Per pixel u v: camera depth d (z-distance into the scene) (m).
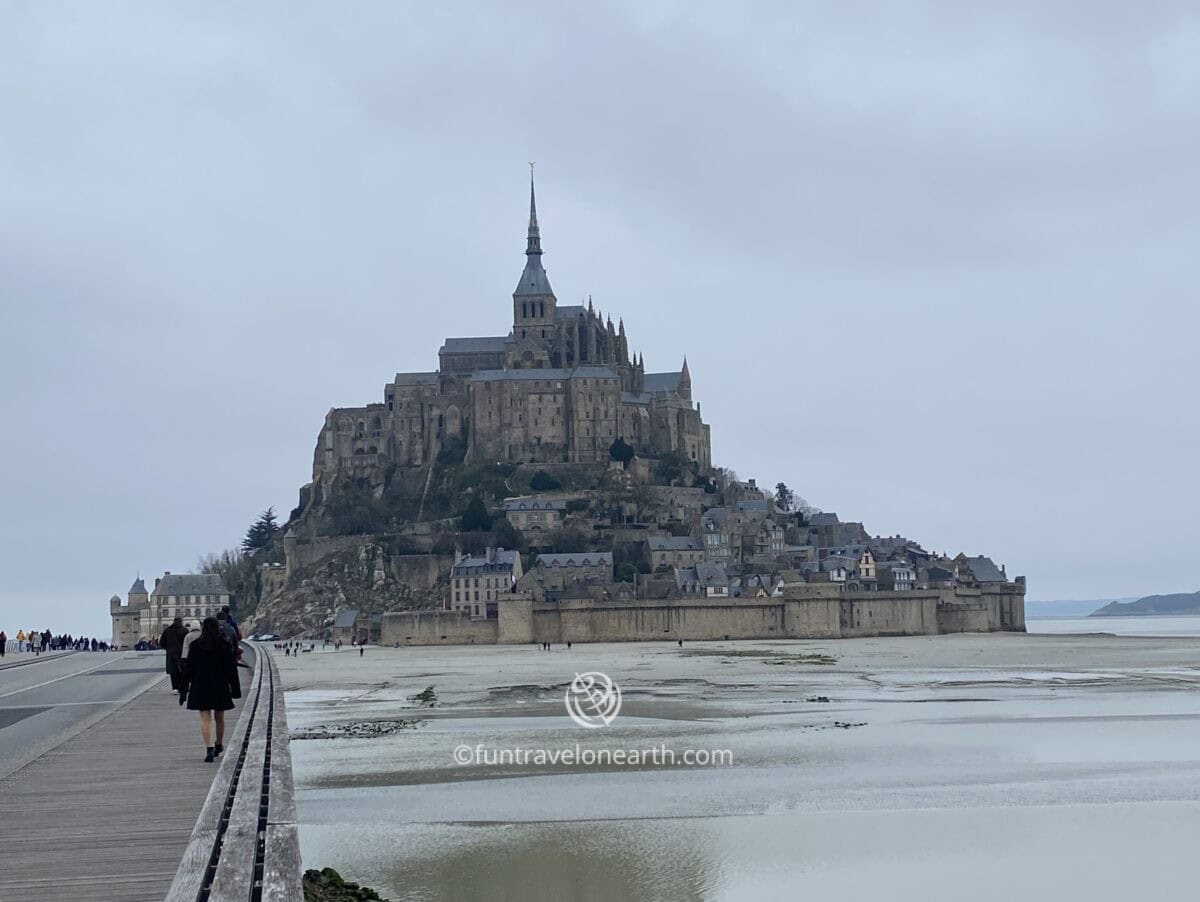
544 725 118.94
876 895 57.09
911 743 103.69
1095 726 114.38
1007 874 60.62
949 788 82.50
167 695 78.38
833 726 116.12
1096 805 76.50
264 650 127.44
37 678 100.31
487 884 58.66
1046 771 88.81
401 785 84.38
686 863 62.78
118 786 41.25
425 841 67.44
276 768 38.28
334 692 165.88
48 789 40.69
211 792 32.91
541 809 75.81
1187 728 112.31
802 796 79.81
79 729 58.12
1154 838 67.56
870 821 72.25
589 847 66.00
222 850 26.25
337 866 62.03
